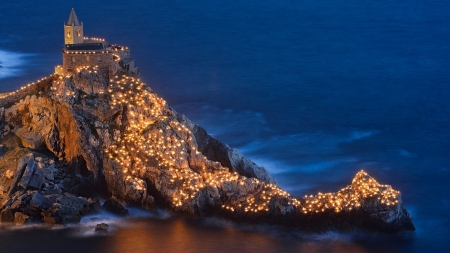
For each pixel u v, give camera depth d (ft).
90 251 586.86
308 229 629.92
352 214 635.66
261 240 614.34
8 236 600.80
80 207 631.15
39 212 623.36
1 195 638.53
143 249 592.19
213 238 613.11
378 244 620.90
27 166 642.63
